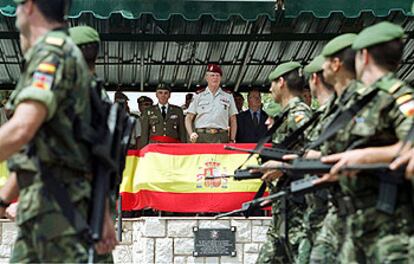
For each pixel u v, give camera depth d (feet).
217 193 45.70
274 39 54.65
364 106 22.54
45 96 18.15
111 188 20.38
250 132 52.08
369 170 21.74
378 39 22.82
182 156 46.09
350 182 22.66
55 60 18.62
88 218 19.19
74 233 18.67
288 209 34.01
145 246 44.52
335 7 45.42
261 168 23.49
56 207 18.63
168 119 53.01
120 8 44.86
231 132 51.57
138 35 53.67
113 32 53.21
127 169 45.93
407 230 22.12
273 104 37.96
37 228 18.67
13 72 63.10
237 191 45.75
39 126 18.30
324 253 28.53
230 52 58.80
